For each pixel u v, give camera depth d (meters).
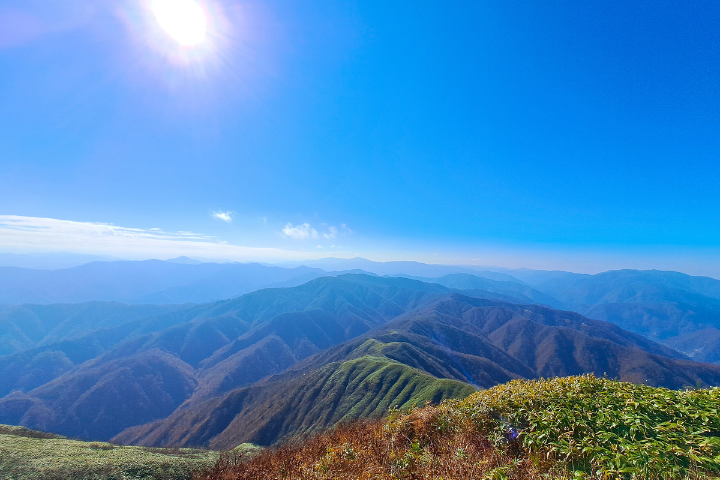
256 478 10.60
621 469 5.81
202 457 24.27
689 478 5.38
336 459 8.90
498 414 8.70
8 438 24.81
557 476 6.14
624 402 7.84
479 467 6.83
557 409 8.03
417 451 8.39
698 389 8.07
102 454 22.78
